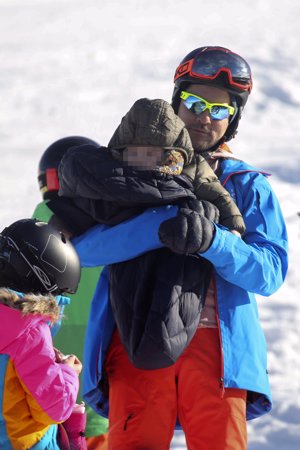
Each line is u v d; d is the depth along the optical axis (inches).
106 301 352.8
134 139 337.1
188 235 323.9
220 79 360.5
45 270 308.2
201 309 337.4
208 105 360.2
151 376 339.0
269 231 353.1
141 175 336.8
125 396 339.3
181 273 334.3
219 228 332.5
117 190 335.0
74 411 330.0
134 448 335.0
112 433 340.8
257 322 350.3
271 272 343.6
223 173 359.3
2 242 310.2
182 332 331.6
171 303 330.3
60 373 301.1
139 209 342.0
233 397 338.0
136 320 333.4
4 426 300.5
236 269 335.3
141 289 335.0
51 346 303.9
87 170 339.3
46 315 302.5
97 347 350.3
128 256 339.0
